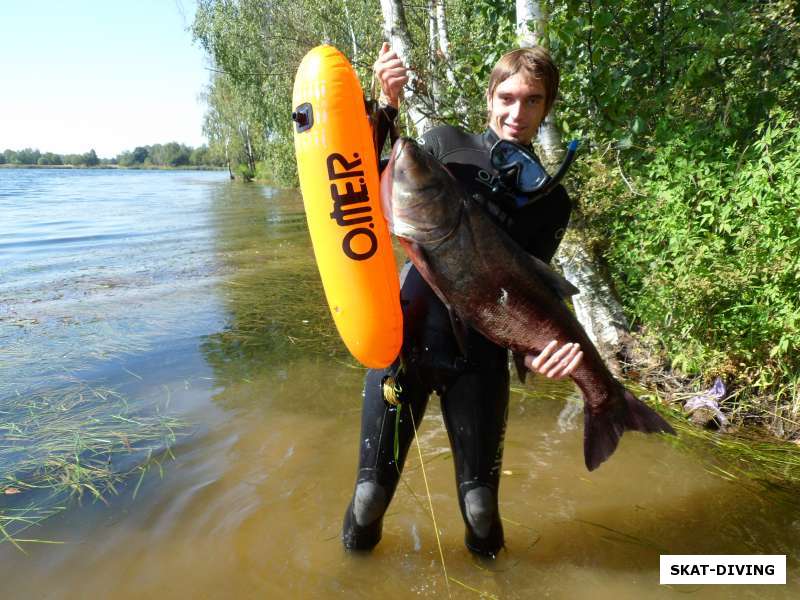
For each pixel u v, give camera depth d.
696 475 3.48
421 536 2.86
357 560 2.65
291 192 29.59
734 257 4.11
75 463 3.44
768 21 4.85
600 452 2.44
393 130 2.27
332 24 14.28
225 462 3.51
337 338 5.77
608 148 5.11
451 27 9.62
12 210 20.69
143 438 3.77
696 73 4.68
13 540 2.79
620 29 5.09
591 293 4.96
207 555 2.71
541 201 2.31
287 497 3.17
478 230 2.08
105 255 10.59
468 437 2.37
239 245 11.80
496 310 2.17
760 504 3.21
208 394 4.46
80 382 4.65
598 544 2.84
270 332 5.97
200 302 7.14
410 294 2.36
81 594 2.46
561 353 2.16
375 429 2.41
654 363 4.69
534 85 2.19
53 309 6.81
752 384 4.11
